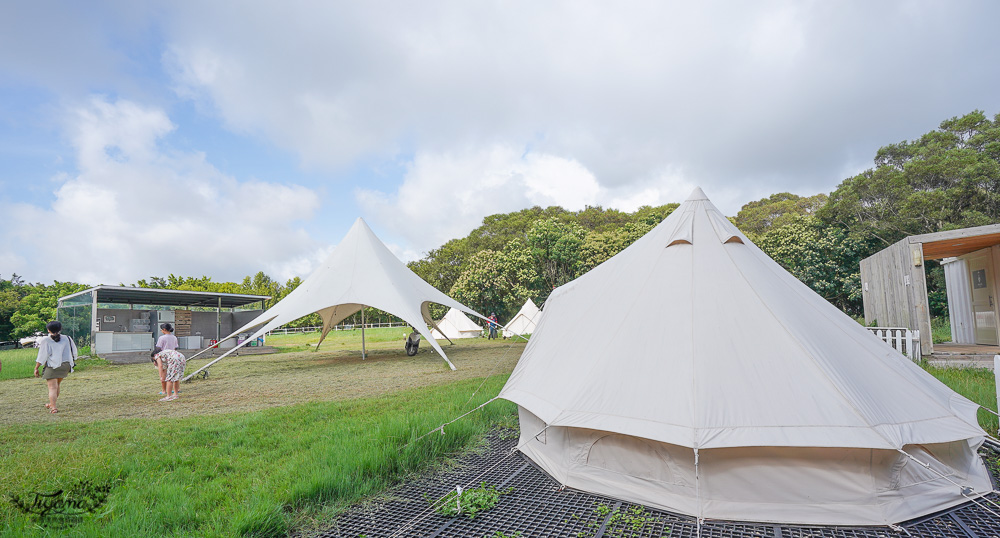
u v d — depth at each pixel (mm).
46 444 5004
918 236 8078
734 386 3051
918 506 2852
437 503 3182
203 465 4117
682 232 4074
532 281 27578
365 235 13711
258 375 11055
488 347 16484
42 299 34219
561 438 3652
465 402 6145
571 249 28609
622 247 30156
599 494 3311
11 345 33938
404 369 11141
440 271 44000
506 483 3582
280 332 39375
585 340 3955
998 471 3541
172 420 6070
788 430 2805
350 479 3443
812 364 3062
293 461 3936
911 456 2711
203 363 14422
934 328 17141
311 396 7875
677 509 2963
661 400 3129
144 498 3324
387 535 2785
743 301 3496
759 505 2869
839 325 3611
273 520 2844
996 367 4375
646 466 3168
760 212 43781
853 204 23953
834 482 2826
